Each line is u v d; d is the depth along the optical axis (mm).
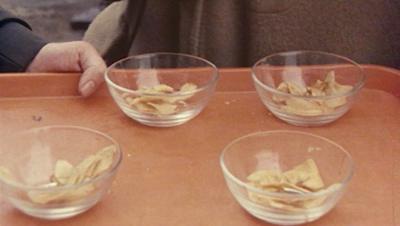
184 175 813
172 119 902
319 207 730
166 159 842
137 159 840
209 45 1210
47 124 914
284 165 806
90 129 850
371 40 1176
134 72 975
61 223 738
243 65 1221
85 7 2145
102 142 819
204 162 838
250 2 1168
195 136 893
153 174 813
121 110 943
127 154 849
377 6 1153
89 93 969
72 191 734
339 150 797
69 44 1020
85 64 990
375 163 839
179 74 981
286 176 779
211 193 783
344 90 948
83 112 944
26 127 905
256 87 951
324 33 1179
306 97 920
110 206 760
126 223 737
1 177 749
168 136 891
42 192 730
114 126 912
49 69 1020
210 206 763
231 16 1188
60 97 979
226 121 928
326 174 788
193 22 1196
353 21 1166
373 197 779
